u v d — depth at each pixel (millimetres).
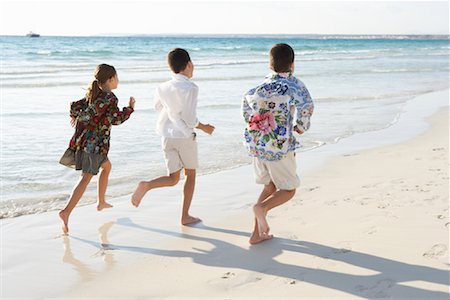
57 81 16094
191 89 4344
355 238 4145
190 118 4375
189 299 3244
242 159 7246
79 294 3373
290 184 4004
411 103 12984
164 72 20141
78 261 3914
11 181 6051
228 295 3285
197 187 5883
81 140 4473
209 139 8453
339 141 8453
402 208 4836
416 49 63969
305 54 44062
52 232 4535
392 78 19875
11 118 9852
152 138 8445
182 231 4547
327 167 6676
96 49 44688
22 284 3527
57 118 9953
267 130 3918
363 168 6574
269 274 3584
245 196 5570
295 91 3881
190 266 3785
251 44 70312
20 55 33469
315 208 4965
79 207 5211
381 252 3842
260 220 3840
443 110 11828
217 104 11883
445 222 4410
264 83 3963
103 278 3611
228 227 4633
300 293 3273
